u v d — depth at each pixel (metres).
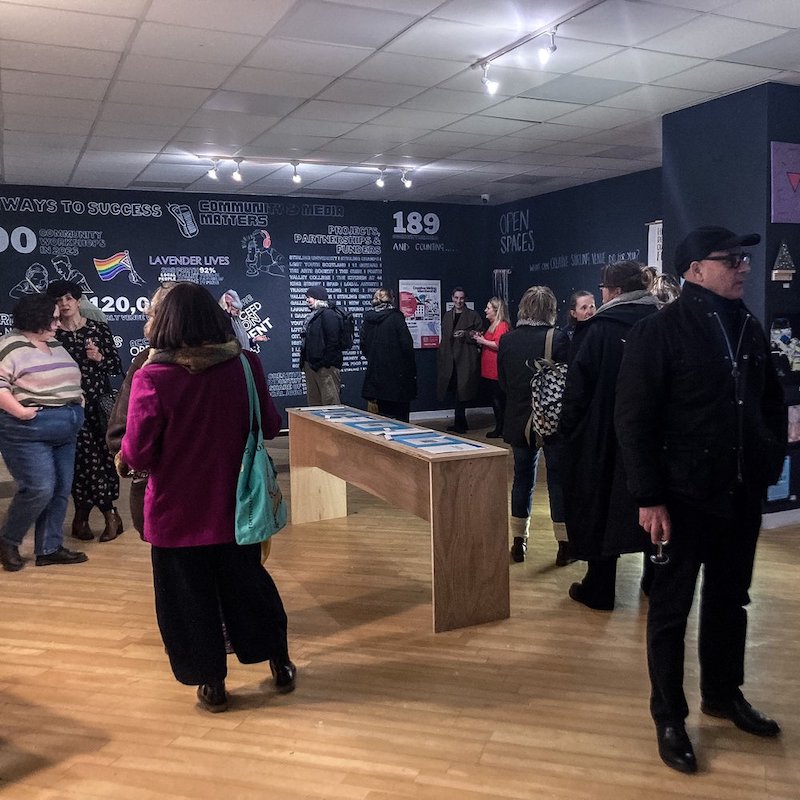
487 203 10.27
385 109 5.66
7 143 6.48
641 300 3.21
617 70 4.78
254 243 9.34
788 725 2.54
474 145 6.93
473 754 2.41
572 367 3.14
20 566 4.30
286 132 6.31
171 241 8.99
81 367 4.70
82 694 2.85
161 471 2.46
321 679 2.94
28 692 2.87
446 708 2.70
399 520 5.23
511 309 10.23
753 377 2.29
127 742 2.52
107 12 3.74
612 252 8.62
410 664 3.05
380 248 9.95
